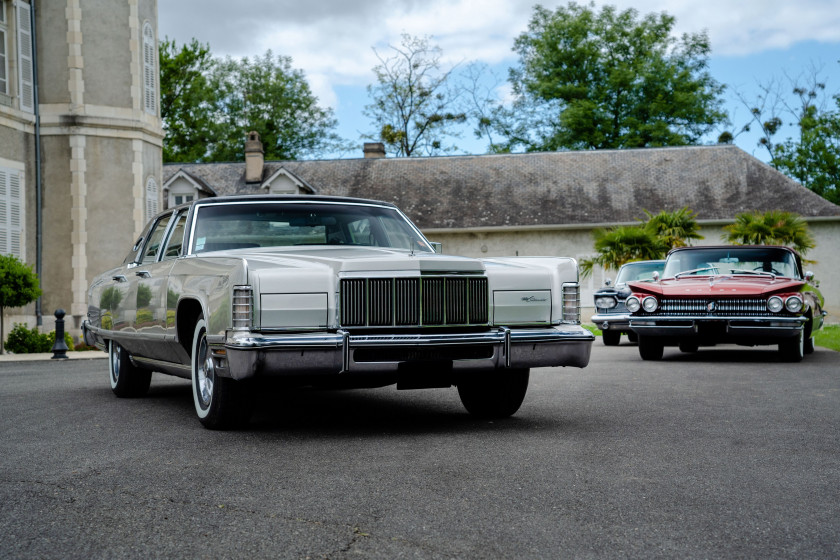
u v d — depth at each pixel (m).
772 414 6.71
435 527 3.54
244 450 5.29
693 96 47.59
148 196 21.23
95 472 4.67
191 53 53.25
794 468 4.68
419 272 5.67
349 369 5.48
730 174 34.19
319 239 6.86
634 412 6.88
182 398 8.31
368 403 7.70
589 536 3.40
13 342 17.12
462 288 5.82
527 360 5.92
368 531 3.49
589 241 33.06
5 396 8.56
